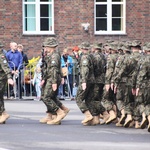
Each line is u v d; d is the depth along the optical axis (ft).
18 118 86.43
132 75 75.92
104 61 78.74
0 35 140.77
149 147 61.82
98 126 77.77
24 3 141.90
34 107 101.55
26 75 118.11
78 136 68.90
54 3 142.10
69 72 116.16
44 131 72.79
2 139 66.49
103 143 64.18
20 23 141.28
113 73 77.20
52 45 79.00
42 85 79.41
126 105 76.48
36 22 142.10
